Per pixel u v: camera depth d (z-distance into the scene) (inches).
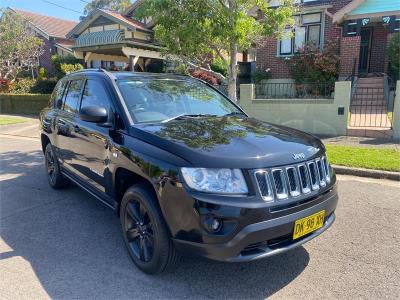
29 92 819.4
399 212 184.9
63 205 203.0
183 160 113.6
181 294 118.6
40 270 134.0
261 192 109.3
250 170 109.7
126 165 134.3
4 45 831.7
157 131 132.4
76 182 192.9
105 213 190.4
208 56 367.9
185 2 296.0
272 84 642.8
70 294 119.2
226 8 297.6
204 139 124.0
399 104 351.9
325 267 133.6
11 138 456.4
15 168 291.9
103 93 164.2
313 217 120.0
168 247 120.3
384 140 351.6
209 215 106.4
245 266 134.7
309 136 144.4
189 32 297.4
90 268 135.0
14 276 130.2
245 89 432.8
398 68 520.1
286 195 113.3
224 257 107.3
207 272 131.0
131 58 672.4
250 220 106.0
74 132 182.7
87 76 187.0
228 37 305.9
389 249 146.4
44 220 181.5
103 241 157.1
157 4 296.0
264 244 111.7
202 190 108.2
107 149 149.3
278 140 127.9
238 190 107.9
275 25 321.7
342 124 383.6
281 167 114.7
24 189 233.9
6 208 199.5
